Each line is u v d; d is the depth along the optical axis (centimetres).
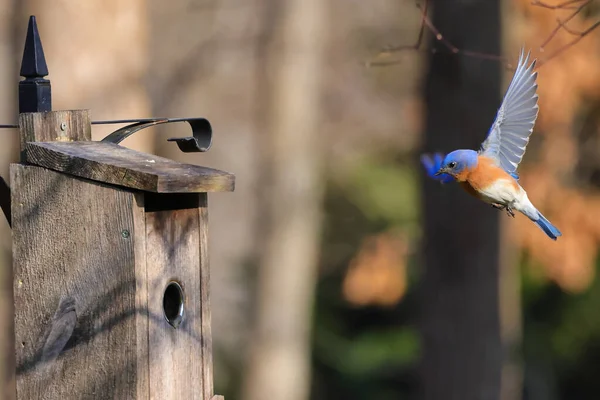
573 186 1914
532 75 689
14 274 568
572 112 1805
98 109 1017
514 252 1805
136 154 575
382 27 2178
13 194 564
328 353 2592
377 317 2628
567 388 2486
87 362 554
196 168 557
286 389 1791
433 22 1273
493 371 1324
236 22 1892
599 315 2375
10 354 1262
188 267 587
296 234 1745
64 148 562
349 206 2492
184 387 583
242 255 2133
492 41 1259
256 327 1780
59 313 558
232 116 2070
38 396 565
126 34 1038
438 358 1337
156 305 561
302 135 1733
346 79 2266
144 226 548
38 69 597
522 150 694
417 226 2112
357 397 2572
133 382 546
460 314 1320
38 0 1009
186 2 1933
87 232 550
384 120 2361
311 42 1728
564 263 1844
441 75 1280
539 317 2419
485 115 1270
